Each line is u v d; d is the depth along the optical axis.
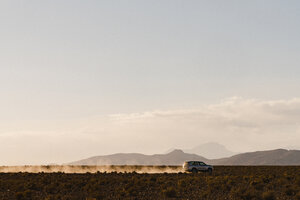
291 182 43.09
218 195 35.22
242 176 52.28
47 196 35.00
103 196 34.94
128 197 35.28
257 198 32.41
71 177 52.72
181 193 36.84
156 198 34.62
